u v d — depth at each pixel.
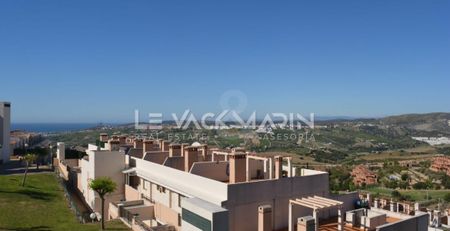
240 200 21.67
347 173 114.88
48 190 35.00
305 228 19.12
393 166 146.00
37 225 24.08
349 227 24.11
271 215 21.09
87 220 27.45
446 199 88.81
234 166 23.59
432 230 27.78
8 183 35.22
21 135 89.25
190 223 18.88
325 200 21.91
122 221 25.19
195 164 26.58
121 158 33.84
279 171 24.70
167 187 26.03
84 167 36.16
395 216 27.20
